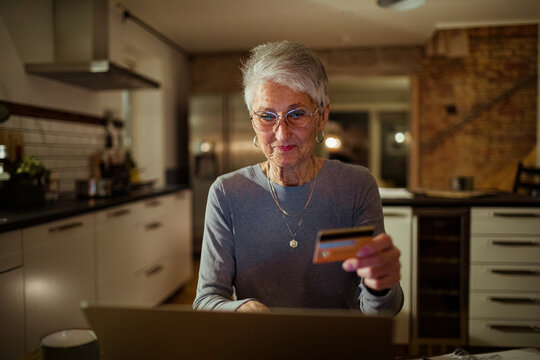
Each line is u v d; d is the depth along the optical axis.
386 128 8.16
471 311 2.33
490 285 2.31
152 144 4.48
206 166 4.72
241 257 0.96
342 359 0.49
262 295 0.95
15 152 2.34
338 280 0.94
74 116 3.00
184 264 3.72
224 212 0.97
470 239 2.32
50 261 1.85
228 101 4.70
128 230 2.61
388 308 0.73
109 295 2.37
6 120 2.19
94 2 2.81
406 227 2.34
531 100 4.99
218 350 0.51
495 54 5.01
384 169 8.20
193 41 4.70
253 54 0.87
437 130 5.11
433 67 5.07
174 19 3.90
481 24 4.12
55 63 2.52
